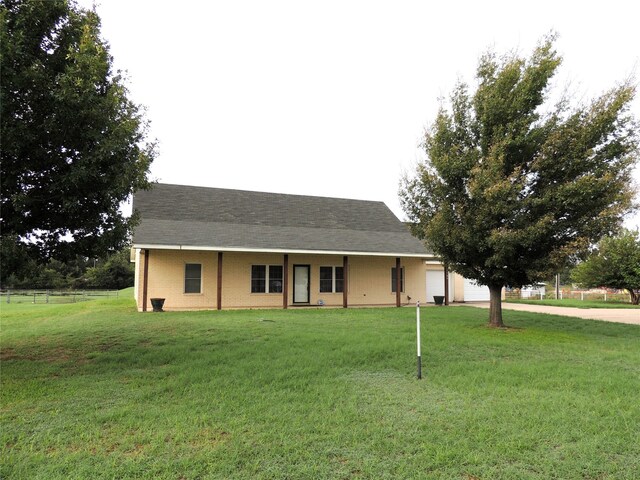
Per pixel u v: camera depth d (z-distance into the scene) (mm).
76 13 7027
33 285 47875
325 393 5594
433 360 7613
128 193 7285
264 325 11938
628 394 5625
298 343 8977
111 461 3686
